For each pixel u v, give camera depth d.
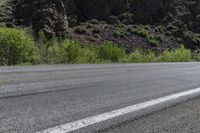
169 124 4.43
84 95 6.40
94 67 16.72
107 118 4.51
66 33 57.06
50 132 3.68
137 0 73.44
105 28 64.06
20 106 5.04
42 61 32.16
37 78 9.59
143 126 4.24
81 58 36.00
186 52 48.16
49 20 56.62
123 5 72.31
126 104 5.62
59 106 5.17
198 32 71.25
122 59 41.81
